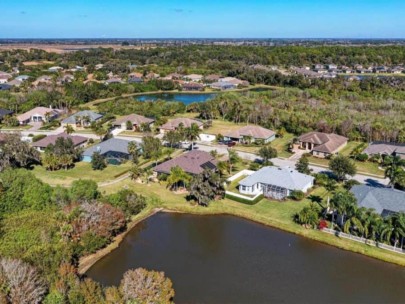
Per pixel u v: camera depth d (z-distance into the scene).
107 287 41.34
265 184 71.44
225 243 56.38
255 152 96.88
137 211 64.88
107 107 141.25
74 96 158.25
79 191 63.25
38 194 61.69
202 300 43.59
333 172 77.62
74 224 52.97
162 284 39.97
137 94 184.25
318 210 62.44
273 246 55.34
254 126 108.31
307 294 44.91
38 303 36.91
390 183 71.94
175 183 74.50
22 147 84.00
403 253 52.12
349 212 55.81
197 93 187.12
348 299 44.06
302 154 95.25
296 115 121.31
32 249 46.69
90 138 105.50
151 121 122.38
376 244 54.03
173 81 198.50
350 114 122.44
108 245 55.22
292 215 63.34
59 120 129.12
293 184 70.06
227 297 44.22
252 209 65.94
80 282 40.31
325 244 55.44
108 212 56.03
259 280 47.56
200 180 67.62
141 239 57.59
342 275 48.53
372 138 104.56
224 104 134.75
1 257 43.12
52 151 88.38
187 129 103.81
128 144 90.25
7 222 54.47
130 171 81.25
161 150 92.06
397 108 130.25
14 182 62.88
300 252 53.66
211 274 48.75
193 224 62.25
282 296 44.50
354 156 91.06
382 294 45.03
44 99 146.12
